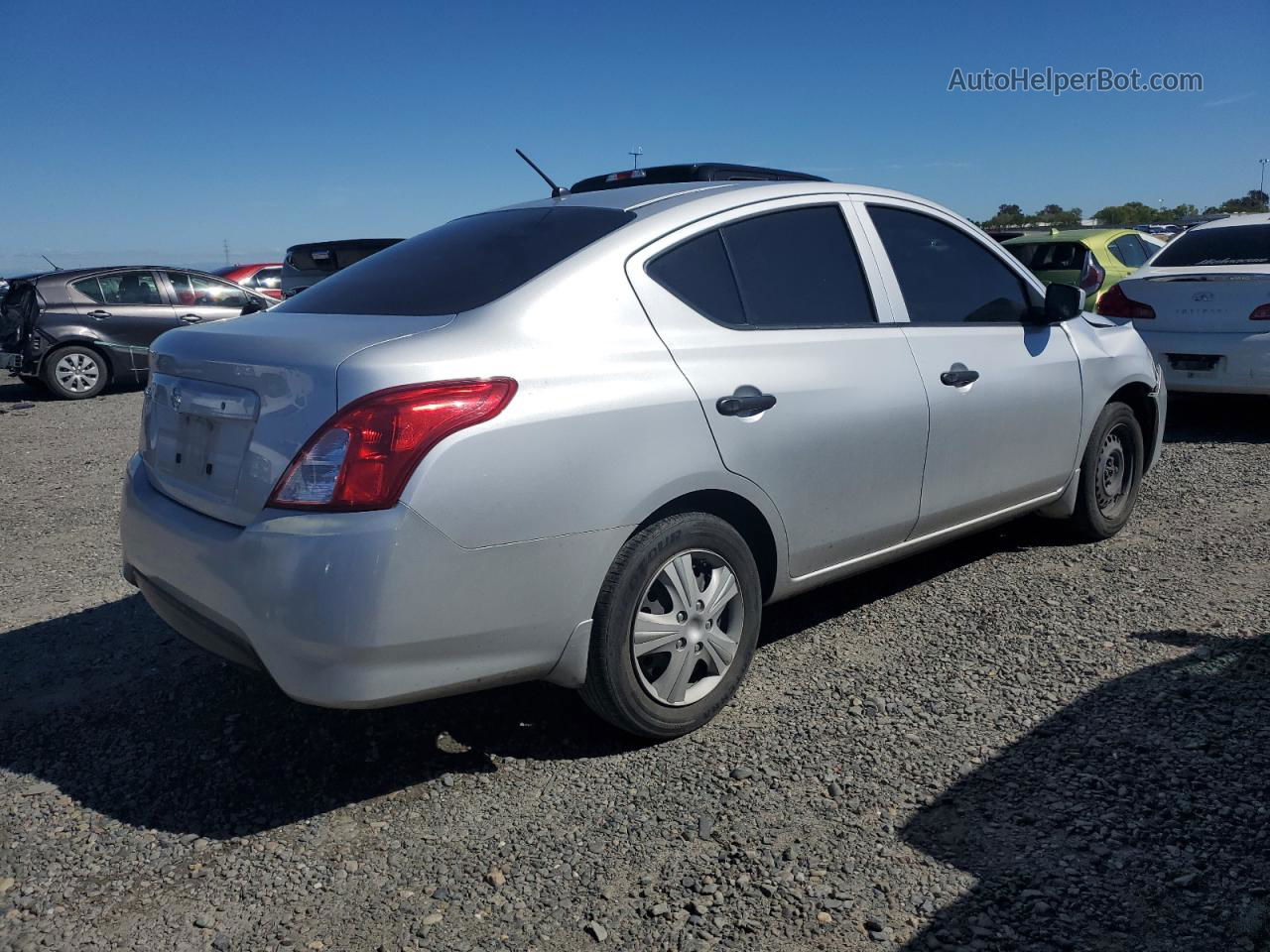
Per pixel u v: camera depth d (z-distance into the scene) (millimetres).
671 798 2957
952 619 4191
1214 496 5914
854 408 3613
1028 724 3279
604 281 3143
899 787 2957
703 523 3209
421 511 2631
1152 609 4184
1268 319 7195
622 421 2971
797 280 3635
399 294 3266
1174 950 2244
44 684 3840
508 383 2791
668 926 2416
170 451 3178
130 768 3227
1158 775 2930
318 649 2621
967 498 4176
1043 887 2480
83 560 5441
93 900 2586
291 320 3213
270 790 3082
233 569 2732
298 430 2695
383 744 3338
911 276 4051
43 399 13148
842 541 3705
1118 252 12586
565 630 2949
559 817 2889
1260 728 3158
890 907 2441
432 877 2643
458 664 2797
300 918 2496
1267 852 2559
